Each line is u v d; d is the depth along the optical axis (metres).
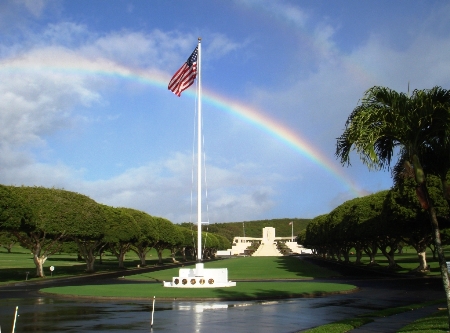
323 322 18.03
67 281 47.53
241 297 27.45
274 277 52.19
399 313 20.36
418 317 18.92
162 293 29.67
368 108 14.88
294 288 34.03
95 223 61.75
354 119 14.89
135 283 42.34
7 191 45.66
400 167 17.70
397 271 64.75
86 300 26.47
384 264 85.94
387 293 31.67
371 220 63.78
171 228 101.81
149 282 44.34
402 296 29.42
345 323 16.84
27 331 15.61
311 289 33.09
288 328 16.47
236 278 50.53
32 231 52.00
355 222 69.12
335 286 36.16
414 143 15.18
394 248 69.31
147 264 98.25
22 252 135.25
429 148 16.23
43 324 17.20
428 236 58.34
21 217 46.81
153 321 18.05
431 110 14.40
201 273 35.88
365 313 20.83
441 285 39.12
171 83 35.84
